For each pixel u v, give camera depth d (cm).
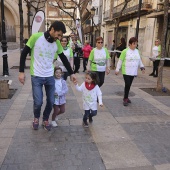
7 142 377
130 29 2048
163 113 541
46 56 384
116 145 378
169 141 398
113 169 312
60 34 370
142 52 1736
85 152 353
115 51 1305
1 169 305
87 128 441
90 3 3506
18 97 639
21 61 383
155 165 323
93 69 580
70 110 540
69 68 425
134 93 727
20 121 465
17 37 3897
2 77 938
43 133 413
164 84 901
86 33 4206
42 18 833
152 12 1589
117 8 2330
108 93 720
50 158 334
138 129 445
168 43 1496
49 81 401
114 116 511
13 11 3791
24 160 327
